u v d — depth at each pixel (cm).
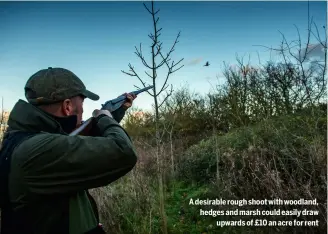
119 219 407
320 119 432
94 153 110
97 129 136
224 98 775
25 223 107
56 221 110
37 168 106
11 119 119
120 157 114
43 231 108
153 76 281
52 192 107
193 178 520
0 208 111
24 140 110
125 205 423
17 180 106
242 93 738
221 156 480
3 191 108
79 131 134
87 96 131
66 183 108
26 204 106
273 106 631
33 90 119
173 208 429
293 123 459
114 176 115
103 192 444
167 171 564
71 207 114
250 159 383
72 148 108
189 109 984
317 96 464
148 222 385
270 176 321
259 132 477
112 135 121
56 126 119
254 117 659
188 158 586
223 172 442
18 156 107
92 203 133
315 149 335
